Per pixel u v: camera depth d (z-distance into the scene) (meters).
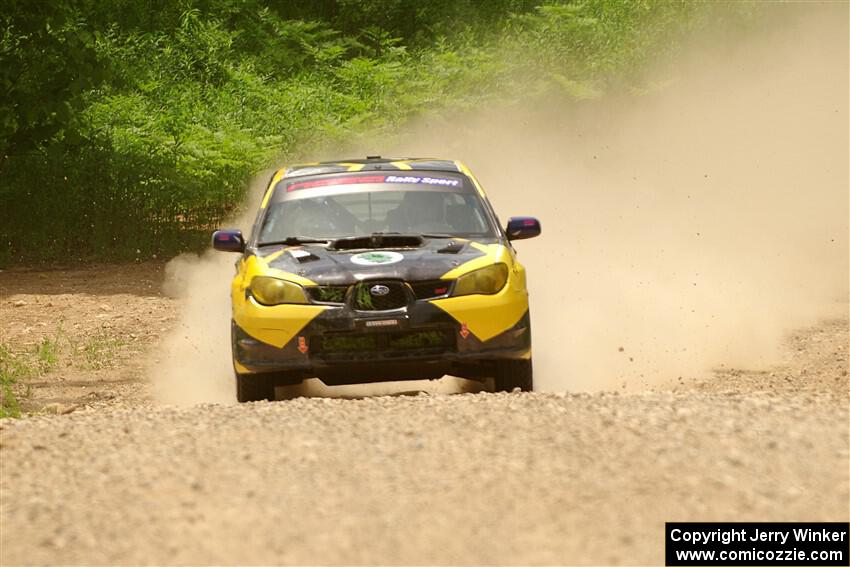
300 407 25.97
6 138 71.38
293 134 88.19
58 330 47.75
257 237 34.91
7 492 20.14
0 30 69.94
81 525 18.28
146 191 74.12
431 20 122.88
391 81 99.44
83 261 68.06
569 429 22.17
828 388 33.50
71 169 73.19
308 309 30.58
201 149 79.75
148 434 23.67
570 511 17.98
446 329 30.64
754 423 22.48
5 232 71.06
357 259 31.73
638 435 21.62
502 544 16.84
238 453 21.67
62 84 70.38
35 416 29.08
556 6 111.75
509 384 31.89
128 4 108.50
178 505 18.94
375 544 17.00
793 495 18.56
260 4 127.06
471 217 35.22
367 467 20.42
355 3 125.94
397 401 26.34
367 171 37.16
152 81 93.38
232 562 16.61
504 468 19.95
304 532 17.55
